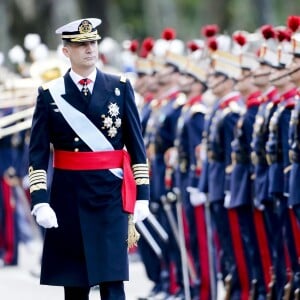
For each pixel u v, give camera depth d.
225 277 42.75
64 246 33.69
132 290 49.28
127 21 118.81
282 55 38.69
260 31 43.38
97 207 33.53
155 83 46.62
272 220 39.84
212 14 108.75
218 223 42.16
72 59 33.78
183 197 44.03
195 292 44.00
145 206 33.72
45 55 53.59
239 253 41.62
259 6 96.56
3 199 57.81
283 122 38.41
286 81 38.78
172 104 45.88
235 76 41.94
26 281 52.75
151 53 47.84
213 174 41.97
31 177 33.69
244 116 40.72
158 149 46.12
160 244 46.50
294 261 38.88
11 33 96.38
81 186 33.56
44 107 33.78
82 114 33.66
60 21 96.62
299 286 38.72
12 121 52.69
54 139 33.91
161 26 119.25
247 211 40.94
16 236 58.12
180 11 128.00
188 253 44.19
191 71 44.03
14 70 81.88
